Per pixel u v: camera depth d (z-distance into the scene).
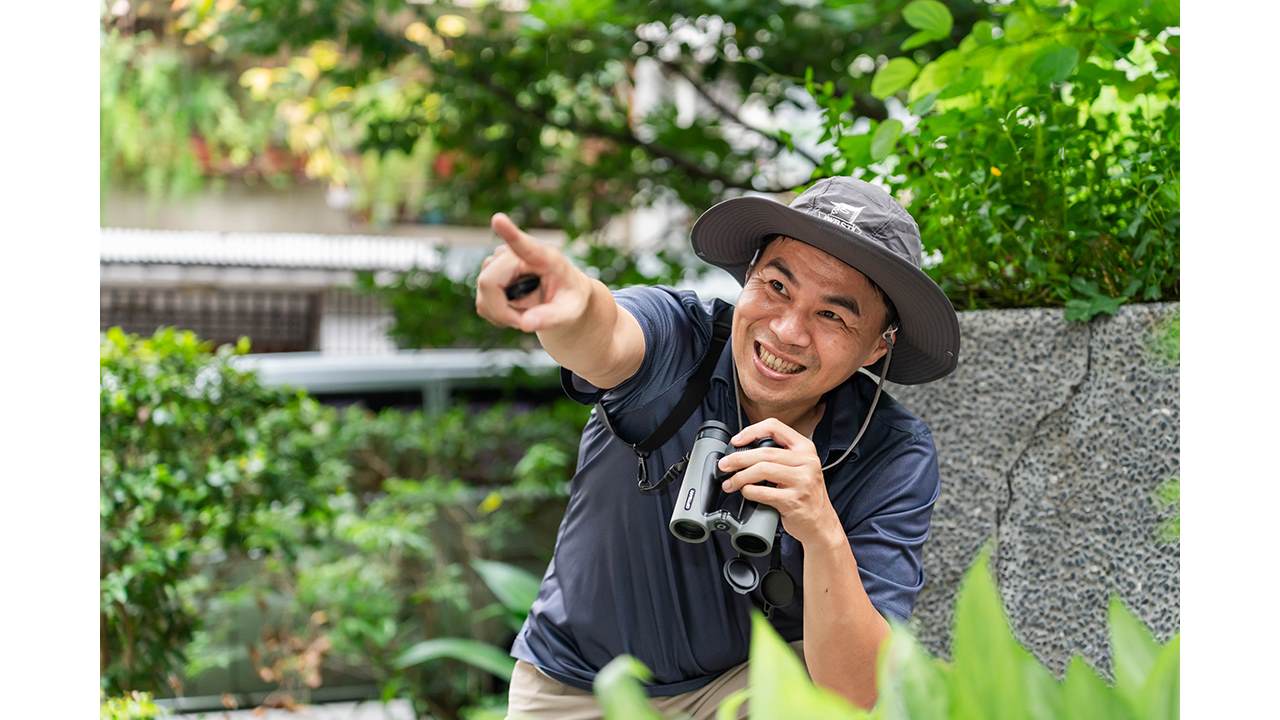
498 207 6.46
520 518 6.96
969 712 0.61
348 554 6.60
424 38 6.14
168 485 4.46
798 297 1.90
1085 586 2.58
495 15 5.91
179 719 5.07
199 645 5.36
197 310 13.41
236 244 12.95
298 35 5.61
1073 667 0.63
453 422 7.32
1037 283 2.80
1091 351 2.60
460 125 6.13
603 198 6.55
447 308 6.43
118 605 4.44
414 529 6.54
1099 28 2.75
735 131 6.21
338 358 7.86
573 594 2.17
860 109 5.06
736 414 2.04
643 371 1.98
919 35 2.94
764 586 1.95
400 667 6.09
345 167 10.88
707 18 5.37
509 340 6.53
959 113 2.91
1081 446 2.61
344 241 13.28
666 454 2.03
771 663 0.56
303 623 6.21
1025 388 2.71
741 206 1.95
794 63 5.33
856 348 1.93
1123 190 2.73
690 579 2.05
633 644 2.13
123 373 4.59
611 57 5.44
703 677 2.14
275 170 12.61
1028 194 2.82
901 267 1.85
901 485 2.02
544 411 7.61
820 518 1.71
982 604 0.63
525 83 5.92
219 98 9.52
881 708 0.61
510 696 2.29
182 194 11.49
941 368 2.10
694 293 2.16
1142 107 3.07
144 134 9.97
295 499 4.97
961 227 2.90
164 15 8.18
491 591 6.96
